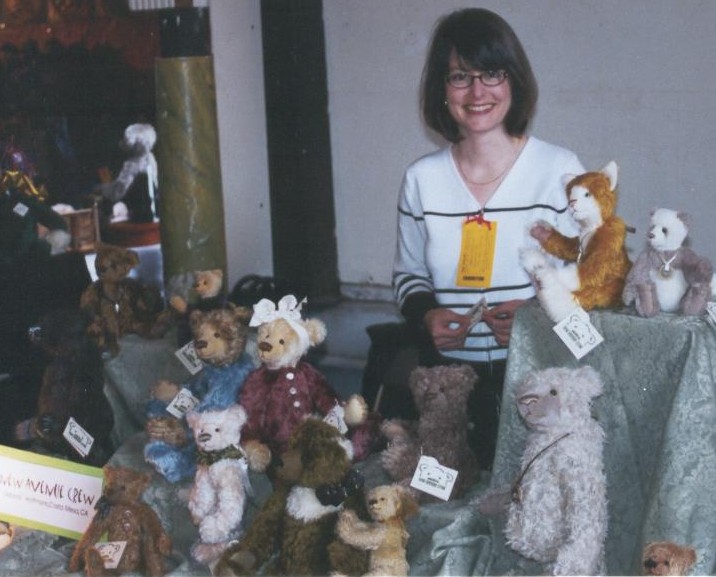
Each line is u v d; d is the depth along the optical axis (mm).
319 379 3045
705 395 2453
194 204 4090
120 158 4602
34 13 4500
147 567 2922
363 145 4957
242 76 4809
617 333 2559
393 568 2592
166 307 3646
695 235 4238
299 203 4980
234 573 2693
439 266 3049
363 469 2982
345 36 4871
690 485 2453
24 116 4500
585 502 2498
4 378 4242
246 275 4695
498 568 2719
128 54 4504
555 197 2912
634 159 4305
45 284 4422
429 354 3137
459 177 3012
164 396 3268
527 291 2953
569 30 4324
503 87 2873
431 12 4629
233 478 2898
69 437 3395
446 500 2816
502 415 2744
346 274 5129
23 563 3096
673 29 4113
